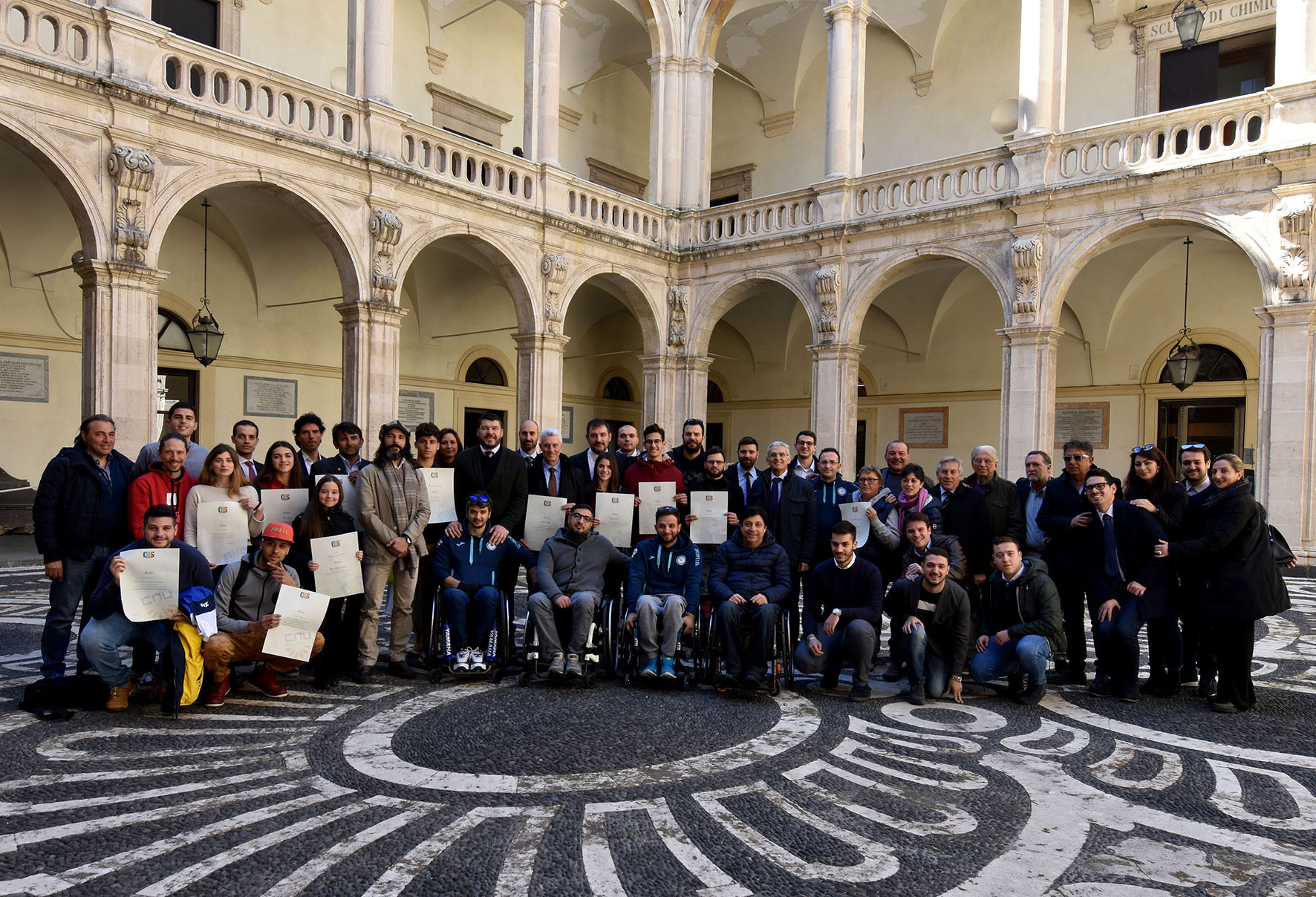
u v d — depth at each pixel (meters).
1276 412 14.04
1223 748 6.18
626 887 4.05
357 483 7.73
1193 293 20.72
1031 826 4.79
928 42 24.09
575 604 7.63
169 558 6.51
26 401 16.84
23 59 11.63
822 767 5.70
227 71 14.05
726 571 7.90
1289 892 4.09
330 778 5.36
